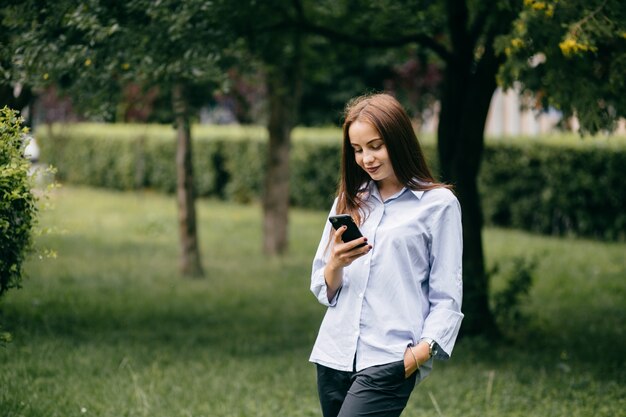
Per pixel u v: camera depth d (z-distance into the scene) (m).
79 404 4.99
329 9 7.48
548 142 13.91
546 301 9.33
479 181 15.00
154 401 5.22
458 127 7.18
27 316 7.50
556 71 5.33
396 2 6.61
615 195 13.16
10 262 3.90
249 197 19.92
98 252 12.37
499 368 6.41
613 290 9.80
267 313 8.67
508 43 5.06
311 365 6.46
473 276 7.25
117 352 6.48
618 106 5.61
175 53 5.75
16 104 6.32
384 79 17.59
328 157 17.95
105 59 5.62
